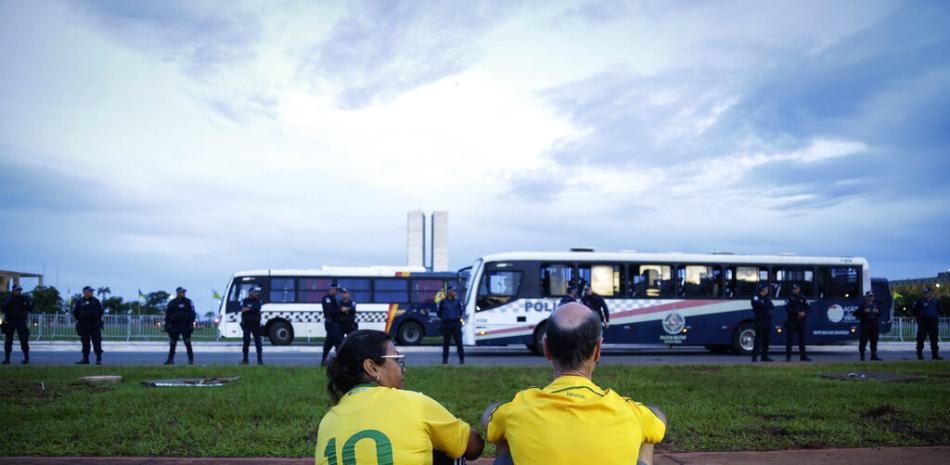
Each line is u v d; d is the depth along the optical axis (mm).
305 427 7832
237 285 27453
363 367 3004
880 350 26078
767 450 6707
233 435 7312
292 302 27438
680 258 23125
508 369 15023
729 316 23000
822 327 23438
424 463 2811
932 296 19922
